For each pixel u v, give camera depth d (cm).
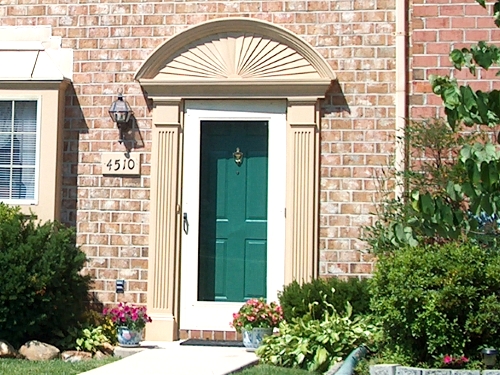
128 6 986
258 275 959
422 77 937
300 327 812
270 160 955
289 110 951
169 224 962
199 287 962
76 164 984
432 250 713
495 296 680
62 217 981
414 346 703
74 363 812
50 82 971
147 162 974
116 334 909
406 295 682
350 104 943
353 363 715
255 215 962
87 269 973
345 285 863
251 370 758
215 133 972
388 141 934
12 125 989
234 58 959
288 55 953
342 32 949
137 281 966
